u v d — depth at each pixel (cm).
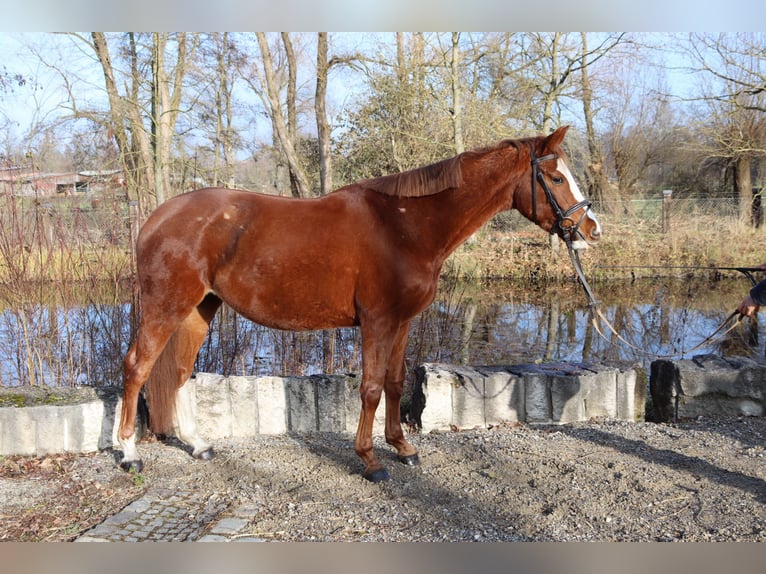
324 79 1180
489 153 336
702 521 284
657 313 1013
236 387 412
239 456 372
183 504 307
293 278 324
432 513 298
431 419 422
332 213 327
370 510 301
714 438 393
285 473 347
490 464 355
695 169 1900
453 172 326
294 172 1273
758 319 953
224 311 622
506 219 1550
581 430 414
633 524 284
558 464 353
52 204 529
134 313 510
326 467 356
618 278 1368
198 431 388
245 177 1537
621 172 1953
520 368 452
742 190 1672
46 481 337
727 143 1551
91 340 516
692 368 436
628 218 1592
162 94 1034
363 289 323
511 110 1436
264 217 328
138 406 405
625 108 1919
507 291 1253
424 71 1308
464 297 1155
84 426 379
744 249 1373
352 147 1509
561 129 332
